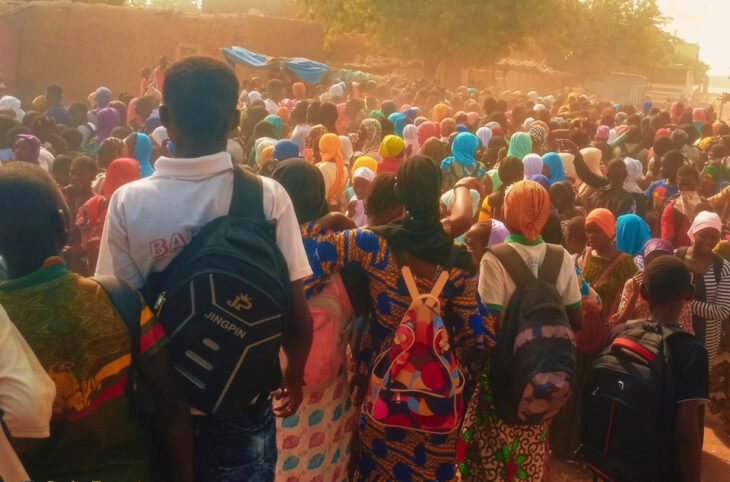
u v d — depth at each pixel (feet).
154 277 7.22
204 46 92.22
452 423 10.09
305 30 95.30
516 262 11.13
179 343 6.75
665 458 10.41
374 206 11.72
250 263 6.77
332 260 10.31
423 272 10.30
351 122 44.55
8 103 38.50
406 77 112.16
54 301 6.32
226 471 7.38
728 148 35.06
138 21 90.63
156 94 50.37
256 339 6.81
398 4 114.83
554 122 44.91
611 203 23.15
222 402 6.88
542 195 11.07
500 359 10.89
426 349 10.05
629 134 38.37
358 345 11.25
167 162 7.21
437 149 25.05
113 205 7.22
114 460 6.74
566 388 10.47
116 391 6.60
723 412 18.15
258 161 27.50
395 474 10.64
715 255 15.71
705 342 15.88
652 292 11.03
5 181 6.37
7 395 5.68
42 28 89.10
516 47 122.83
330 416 10.98
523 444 11.38
